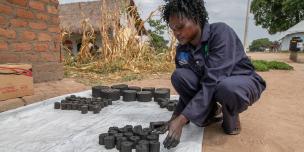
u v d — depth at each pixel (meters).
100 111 3.33
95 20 12.27
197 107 2.17
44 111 3.32
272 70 9.01
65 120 2.99
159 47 8.94
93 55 7.67
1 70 3.38
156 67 7.01
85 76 5.87
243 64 2.42
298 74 7.91
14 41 4.25
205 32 2.32
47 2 4.80
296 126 2.88
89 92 4.33
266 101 3.98
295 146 2.39
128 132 2.43
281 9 28.59
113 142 2.29
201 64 2.41
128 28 7.45
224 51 2.27
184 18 2.23
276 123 2.96
